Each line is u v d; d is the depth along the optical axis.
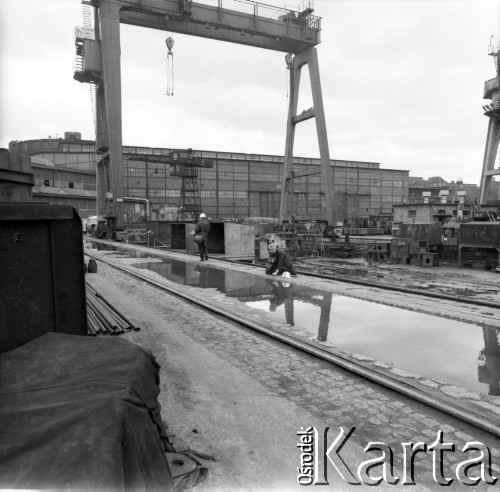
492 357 5.19
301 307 8.21
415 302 8.59
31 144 80.38
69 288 3.45
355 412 3.69
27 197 5.82
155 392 2.57
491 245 14.99
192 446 3.07
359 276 13.44
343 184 84.12
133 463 1.82
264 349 5.52
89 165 71.75
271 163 79.06
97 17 36.78
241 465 2.84
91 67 35.56
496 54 42.47
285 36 39.62
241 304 8.45
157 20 36.69
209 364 4.91
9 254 3.04
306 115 43.69
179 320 7.12
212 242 22.17
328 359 5.00
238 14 37.53
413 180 111.75
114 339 2.93
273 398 3.95
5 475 1.60
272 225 29.67
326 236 32.84
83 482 1.57
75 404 1.97
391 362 5.01
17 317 3.07
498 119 42.88
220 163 74.88
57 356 2.60
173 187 71.56
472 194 95.88
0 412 1.96
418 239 17.03
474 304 8.49
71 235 3.47
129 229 36.19
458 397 3.95
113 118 33.75
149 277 12.31
